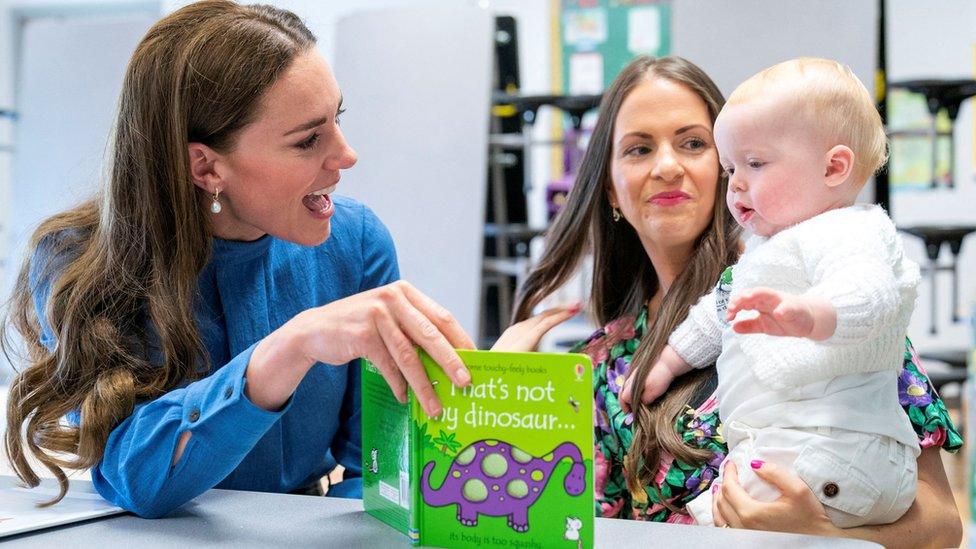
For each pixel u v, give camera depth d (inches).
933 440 46.0
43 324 50.4
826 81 45.6
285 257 56.2
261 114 46.6
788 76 46.7
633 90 58.9
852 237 41.3
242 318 53.0
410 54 158.4
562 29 211.9
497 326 171.0
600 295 65.7
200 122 47.1
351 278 59.9
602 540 35.1
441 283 155.3
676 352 55.9
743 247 60.7
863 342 39.8
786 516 41.3
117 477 41.6
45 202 180.7
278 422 53.7
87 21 179.3
